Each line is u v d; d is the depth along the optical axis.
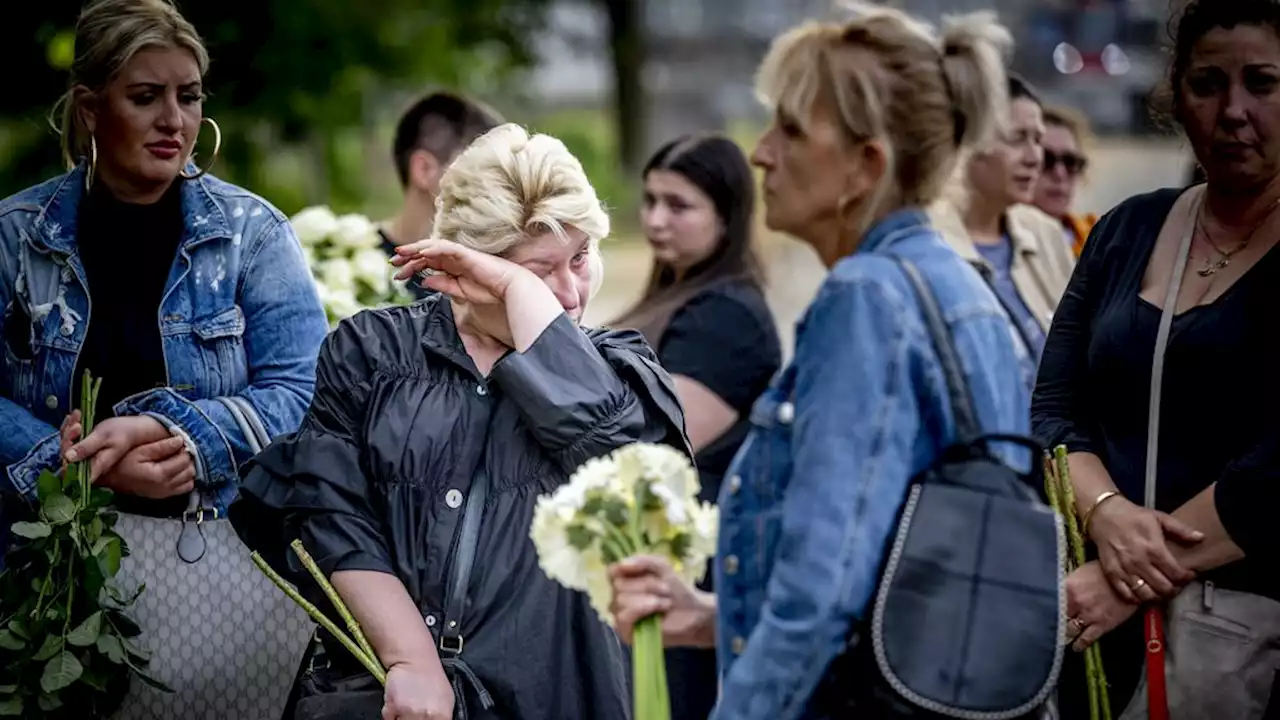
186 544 6.66
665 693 4.96
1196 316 6.05
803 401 4.68
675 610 5.11
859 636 4.69
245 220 7.01
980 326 4.77
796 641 4.55
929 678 4.59
